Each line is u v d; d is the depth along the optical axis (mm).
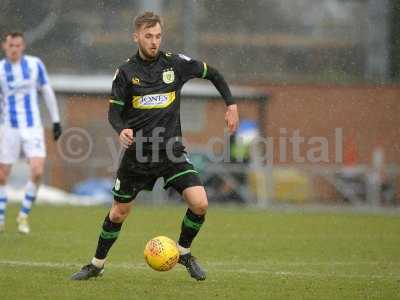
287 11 80438
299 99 74188
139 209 61219
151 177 28500
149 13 27766
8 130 45406
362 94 74625
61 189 70500
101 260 29484
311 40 79562
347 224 53406
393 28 78938
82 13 77500
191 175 28375
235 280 30453
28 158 45281
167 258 27609
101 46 77312
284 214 59750
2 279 29625
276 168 70812
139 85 28031
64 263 34406
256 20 79562
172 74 28375
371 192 68625
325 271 33531
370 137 74125
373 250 40906
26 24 76500
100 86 70625
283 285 29484
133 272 32000
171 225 50969
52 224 49750
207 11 78812
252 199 68250
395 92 74500
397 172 68875
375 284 30141
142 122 28203
